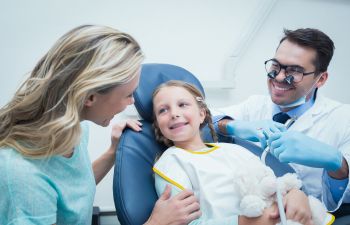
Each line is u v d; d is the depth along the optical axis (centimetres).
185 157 92
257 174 82
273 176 82
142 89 102
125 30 150
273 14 166
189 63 160
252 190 80
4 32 139
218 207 83
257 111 129
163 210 73
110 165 102
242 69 166
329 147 87
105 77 59
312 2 171
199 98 107
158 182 87
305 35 99
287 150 86
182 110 99
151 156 97
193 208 73
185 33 157
